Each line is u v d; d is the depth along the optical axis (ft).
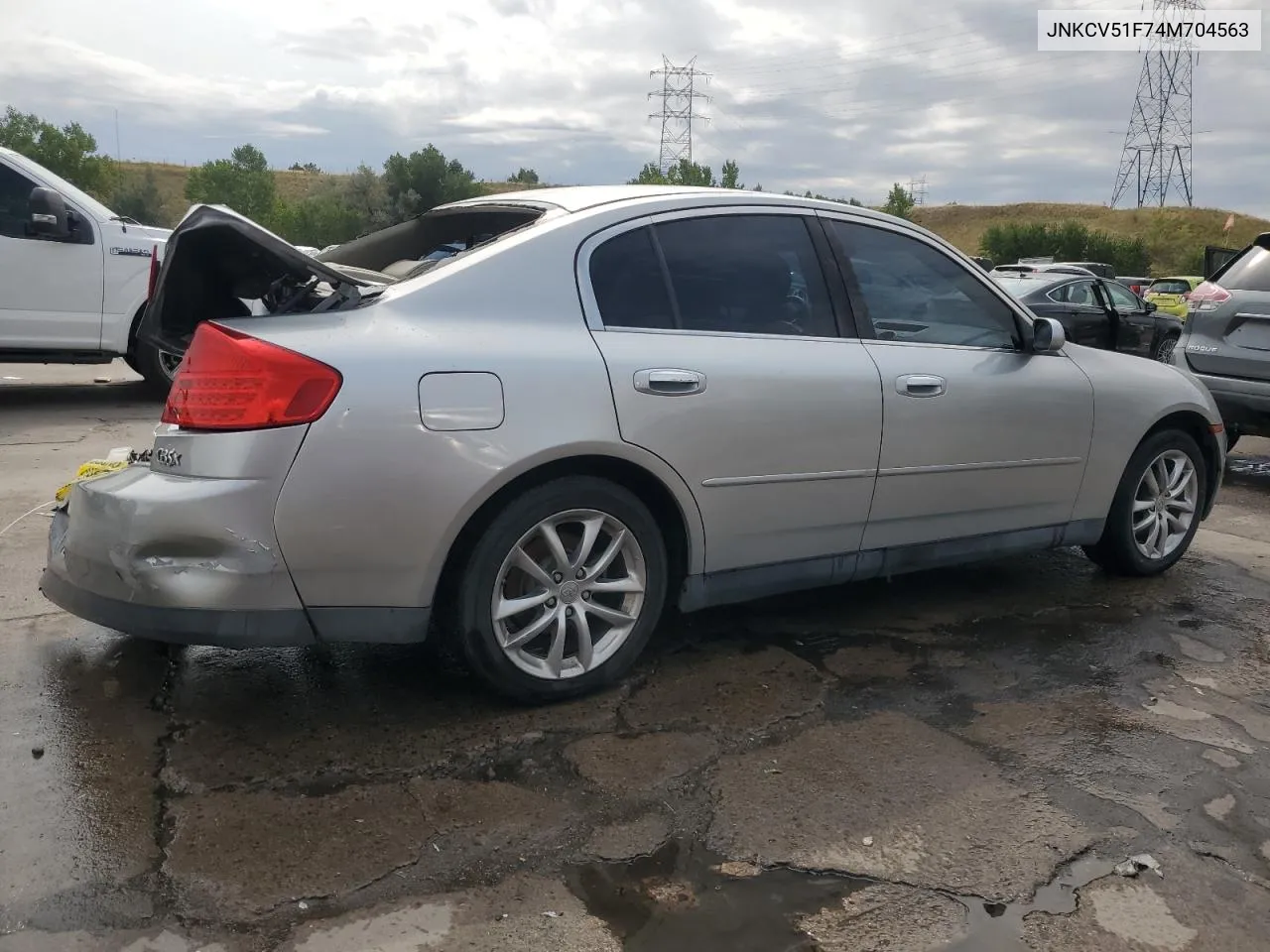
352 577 9.19
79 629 12.14
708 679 11.49
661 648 12.39
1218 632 13.66
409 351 9.28
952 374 12.85
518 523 9.85
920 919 7.43
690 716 10.53
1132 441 14.97
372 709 10.35
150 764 9.14
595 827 8.43
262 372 8.84
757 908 7.48
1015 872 8.05
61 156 174.60
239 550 8.82
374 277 11.67
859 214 12.89
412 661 11.55
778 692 11.22
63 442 22.38
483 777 9.12
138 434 23.58
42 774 8.89
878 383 12.06
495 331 9.82
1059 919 7.50
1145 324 43.70
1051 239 232.94
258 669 11.21
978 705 11.12
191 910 7.18
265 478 8.80
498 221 11.93
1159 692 11.64
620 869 7.89
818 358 11.69
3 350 26.50
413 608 9.48
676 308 11.01
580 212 10.89
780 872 7.93
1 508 16.87
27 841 7.89
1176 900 7.78
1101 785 9.46
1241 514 21.08
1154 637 13.41
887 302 12.78
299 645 9.22
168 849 7.86
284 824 8.26
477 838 8.19
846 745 10.06
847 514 12.10
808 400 11.43
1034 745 10.21
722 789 9.11
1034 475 13.89
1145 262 231.71
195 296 11.12
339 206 182.19
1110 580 15.88
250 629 8.98
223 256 10.70
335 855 7.88
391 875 7.67
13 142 172.45
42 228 26.12
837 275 12.36
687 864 7.99
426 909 7.31
